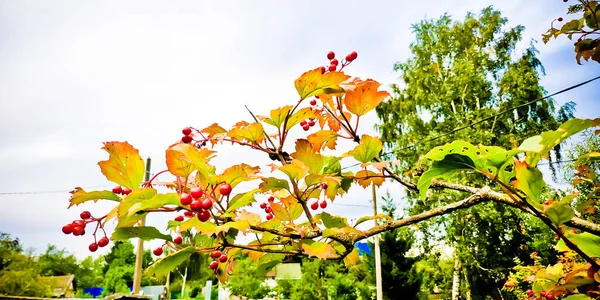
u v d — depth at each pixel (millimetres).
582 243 1446
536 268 7320
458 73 15922
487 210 13297
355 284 18766
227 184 1457
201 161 1386
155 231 1385
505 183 1203
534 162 1165
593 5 1816
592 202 1752
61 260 62906
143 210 1300
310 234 1448
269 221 1583
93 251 1327
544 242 13297
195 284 44562
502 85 16016
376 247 15602
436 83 16828
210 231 1242
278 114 1667
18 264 26391
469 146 1155
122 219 1309
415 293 15938
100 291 58375
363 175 1785
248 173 1479
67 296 47812
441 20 18062
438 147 1172
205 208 1310
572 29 1918
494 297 18547
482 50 16969
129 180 1442
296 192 1476
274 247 1643
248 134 1642
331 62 1829
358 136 1844
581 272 1516
